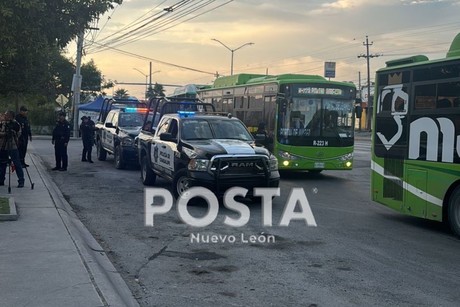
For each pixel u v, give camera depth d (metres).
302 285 6.40
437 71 9.46
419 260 7.62
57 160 18.41
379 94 11.01
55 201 11.22
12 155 12.90
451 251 8.21
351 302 5.82
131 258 7.62
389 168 10.66
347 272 6.97
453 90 9.10
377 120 11.05
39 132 42.97
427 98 9.67
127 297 5.82
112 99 24.48
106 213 10.98
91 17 11.12
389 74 10.70
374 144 11.14
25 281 5.92
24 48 10.39
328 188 15.27
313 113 17.25
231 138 12.60
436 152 9.45
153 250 8.06
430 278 6.76
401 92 10.34
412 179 10.01
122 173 18.03
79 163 21.44
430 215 9.62
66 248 7.35
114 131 19.95
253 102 19.19
